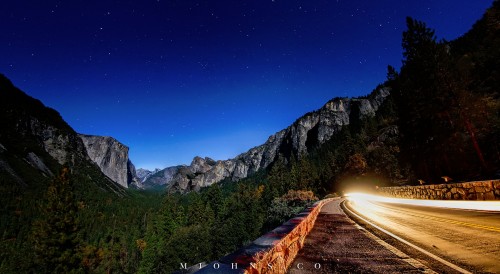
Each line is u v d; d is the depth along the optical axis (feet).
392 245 21.59
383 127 353.72
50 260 105.40
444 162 117.70
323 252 19.76
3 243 323.16
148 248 269.64
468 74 99.09
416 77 113.50
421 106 111.55
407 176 170.40
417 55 107.76
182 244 228.22
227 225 253.03
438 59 99.96
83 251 115.34
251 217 251.39
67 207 115.34
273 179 424.05
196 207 352.49
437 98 98.89
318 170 408.87
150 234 333.21
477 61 116.67
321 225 35.09
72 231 113.91
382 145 256.11
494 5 94.99
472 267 15.05
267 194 336.08
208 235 242.37
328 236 26.73
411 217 39.68
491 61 110.93
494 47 105.40
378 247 21.09
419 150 129.29
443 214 40.68
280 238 13.93
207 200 428.56
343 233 28.35
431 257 17.43
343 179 266.16
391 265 16.05
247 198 330.13
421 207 56.03
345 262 16.93
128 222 520.01
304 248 21.20
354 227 32.45
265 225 144.56
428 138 119.03
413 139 134.62
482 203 49.29
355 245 22.17
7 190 501.56
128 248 347.77
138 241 338.54
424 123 117.39
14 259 210.59
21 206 460.96
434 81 101.24
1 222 380.37
